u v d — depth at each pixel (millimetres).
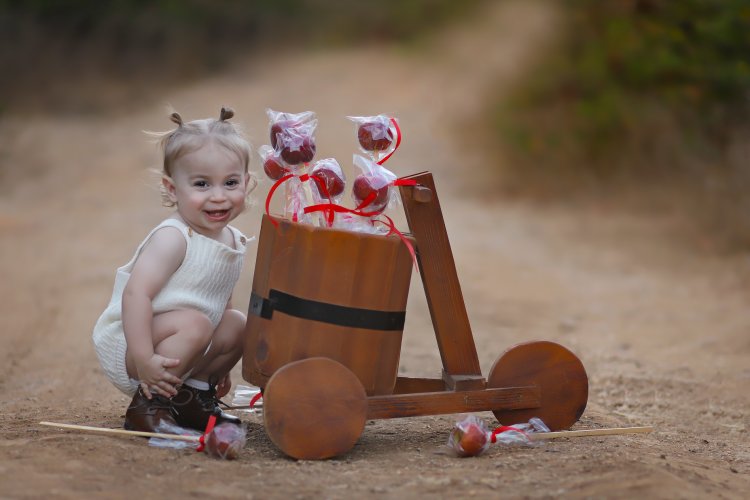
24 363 21156
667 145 47875
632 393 19562
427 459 13531
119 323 14367
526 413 14742
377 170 14086
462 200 51219
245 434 13914
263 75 103250
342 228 13930
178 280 14203
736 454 15305
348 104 83062
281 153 14273
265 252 14086
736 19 40031
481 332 25438
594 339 24812
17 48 98312
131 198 50344
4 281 31172
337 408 13414
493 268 35125
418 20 116250
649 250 38500
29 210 46969
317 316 13469
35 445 13422
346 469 12961
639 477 12289
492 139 61656
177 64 105875
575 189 51000
